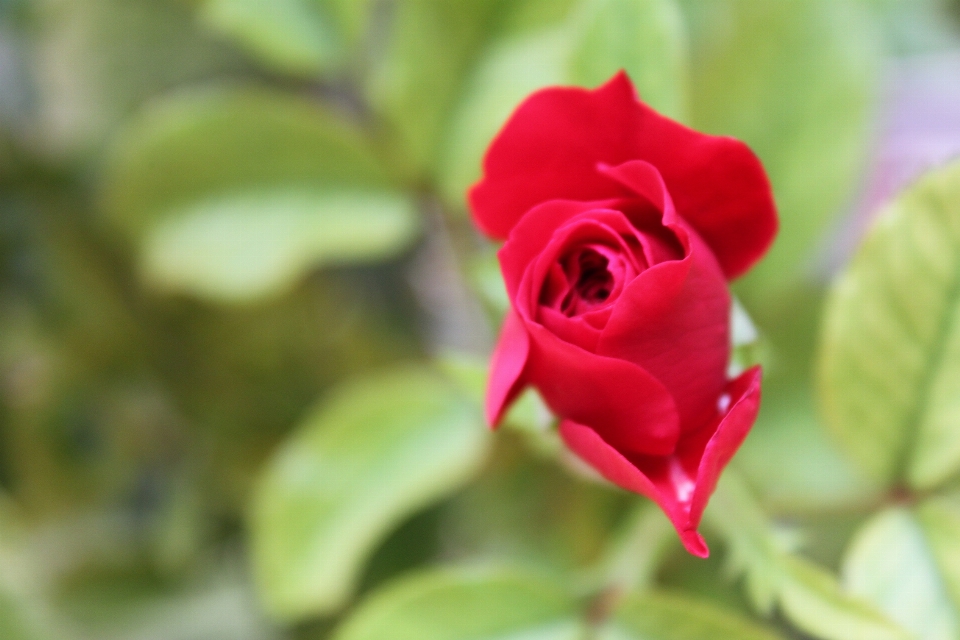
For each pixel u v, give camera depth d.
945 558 0.38
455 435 0.42
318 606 0.42
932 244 0.37
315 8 0.43
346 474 0.42
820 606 0.36
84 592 0.45
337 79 0.44
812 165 0.40
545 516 0.43
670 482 0.35
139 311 0.45
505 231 0.36
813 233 0.40
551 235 0.35
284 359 0.46
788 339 0.41
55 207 0.45
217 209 0.43
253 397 0.46
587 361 0.35
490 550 0.43
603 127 0.35
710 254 0.35
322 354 0.46
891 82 0.44
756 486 0.39
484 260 0.39
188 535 0.45
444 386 0.43
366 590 0.44
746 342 0.36
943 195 0.37
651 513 0.39
